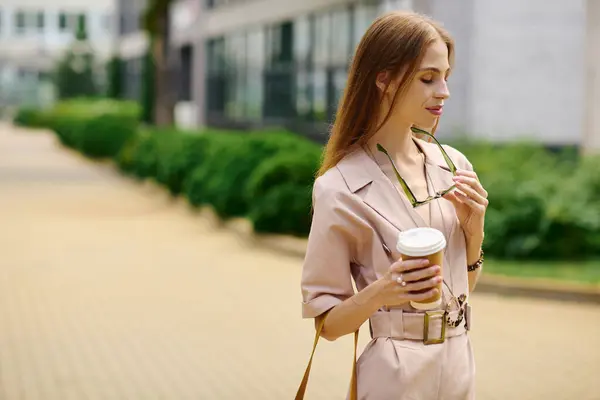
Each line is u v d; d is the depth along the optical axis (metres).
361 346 7.45
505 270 10.53
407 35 2.67
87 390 6.29
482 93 17.58
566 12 17.48
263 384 6.43
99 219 17.06
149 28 34.91
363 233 2.72
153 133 25.48
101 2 80.12
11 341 7.73
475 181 2.76
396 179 2.80
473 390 2.81
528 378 6.56
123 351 7.38
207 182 17.22
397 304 2.62
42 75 80.44
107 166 31.41
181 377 6.62
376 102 2.78
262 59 32.53
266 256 12.62
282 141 15.98
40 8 79.31
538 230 11.48
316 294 2.74
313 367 6.86
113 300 9.46
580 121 17.61
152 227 15.89
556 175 13.05
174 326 8.27
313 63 27.17
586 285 9.41
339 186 2.75
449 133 16.92
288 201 13.56
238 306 9.16
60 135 43.00
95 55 70.69
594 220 11.54
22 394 6.19
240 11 34.50
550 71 17.62
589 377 6.60
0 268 11.52
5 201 20.12
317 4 26.30
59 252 12.90
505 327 8.17
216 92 39.53
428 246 2.46
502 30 17.58
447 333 2.73
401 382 2.68
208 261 12.16
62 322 8.45
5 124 70.56
